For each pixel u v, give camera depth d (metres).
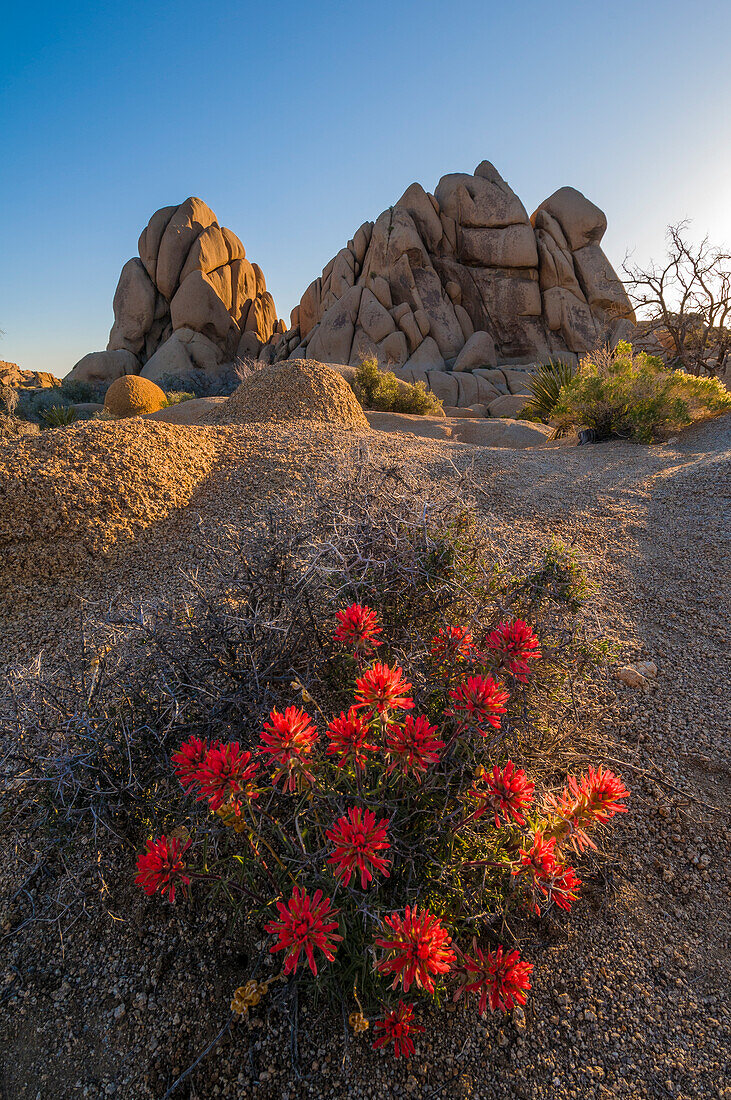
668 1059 1.58
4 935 1.91
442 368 37.69
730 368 17.55
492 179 41.50
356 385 19.39
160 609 2.21
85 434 5.14
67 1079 1.59
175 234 44.28
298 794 1.74
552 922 1.90
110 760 1.92
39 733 1.96
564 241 40.12
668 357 18.28
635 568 4.38
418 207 39.50
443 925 1.57
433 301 39.12
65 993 1.77
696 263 16.20
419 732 1.37
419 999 1.62
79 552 4.12
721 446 7.69
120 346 44.50
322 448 6.23
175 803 1.90
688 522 5.18
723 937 1.87
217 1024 1.67
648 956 1.82
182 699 1.94
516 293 39.75
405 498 2.58
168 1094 1.47
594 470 7.00
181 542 4.44
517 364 39.97
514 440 12.55
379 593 2.17
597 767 2.41
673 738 2.67
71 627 3.58
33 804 1.96
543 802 1.78
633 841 2.19
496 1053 1.61
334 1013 1.66
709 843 2.18
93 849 1.98
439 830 1.60
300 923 1.22
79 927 1.92
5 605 3.78
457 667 1.91
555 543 2.43
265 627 2.06
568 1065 1.58
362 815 1.47
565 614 2.55
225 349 46.09
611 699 2.90
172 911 1.94
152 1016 1.71
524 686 2.07
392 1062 1.59
